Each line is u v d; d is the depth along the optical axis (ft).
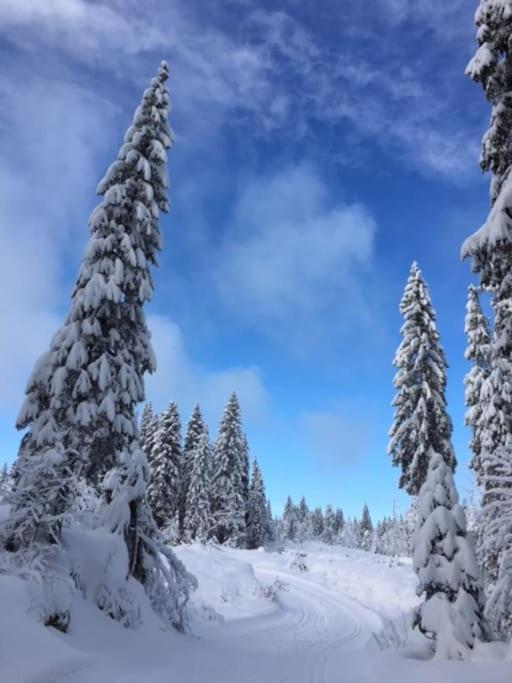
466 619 36.04
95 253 48.26
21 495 36.11
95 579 40.06
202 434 173.68
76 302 46.06
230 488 179.52
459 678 27.73
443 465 42.09
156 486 148.25
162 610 48.83
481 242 31.58
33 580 31.04
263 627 62.34
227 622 61.93
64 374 42.65
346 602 93.81
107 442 46.37
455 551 38.68
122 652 33.37
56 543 39.04
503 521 32.89
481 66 33.04
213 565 91.09
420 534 39.70
